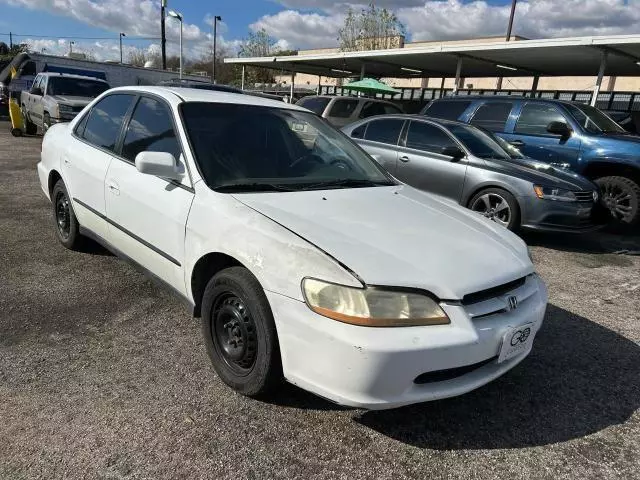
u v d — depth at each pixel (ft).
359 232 8.76
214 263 9.75
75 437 7.86
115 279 13.98
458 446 8.33
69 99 43.16
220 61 189.16
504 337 8.08
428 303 7.61
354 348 7.20
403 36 100.37
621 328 13.44
